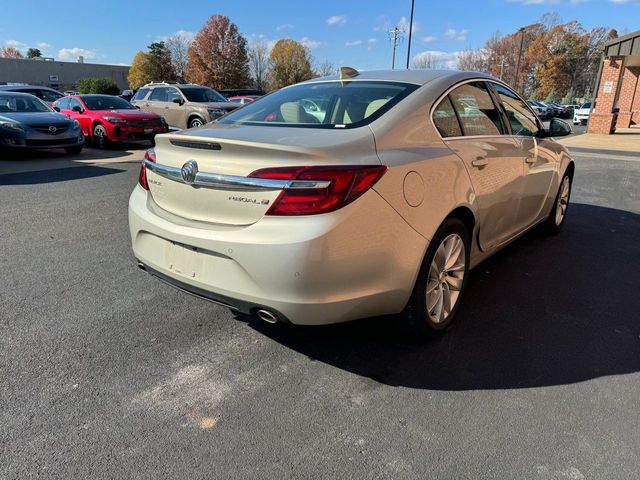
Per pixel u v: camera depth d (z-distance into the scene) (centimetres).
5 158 1081
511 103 397
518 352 286
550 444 210
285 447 208
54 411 229
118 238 494
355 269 230
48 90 1791
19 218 565
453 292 308
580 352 286
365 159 236
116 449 206
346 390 249
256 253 224
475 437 214
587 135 2061
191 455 204
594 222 590
